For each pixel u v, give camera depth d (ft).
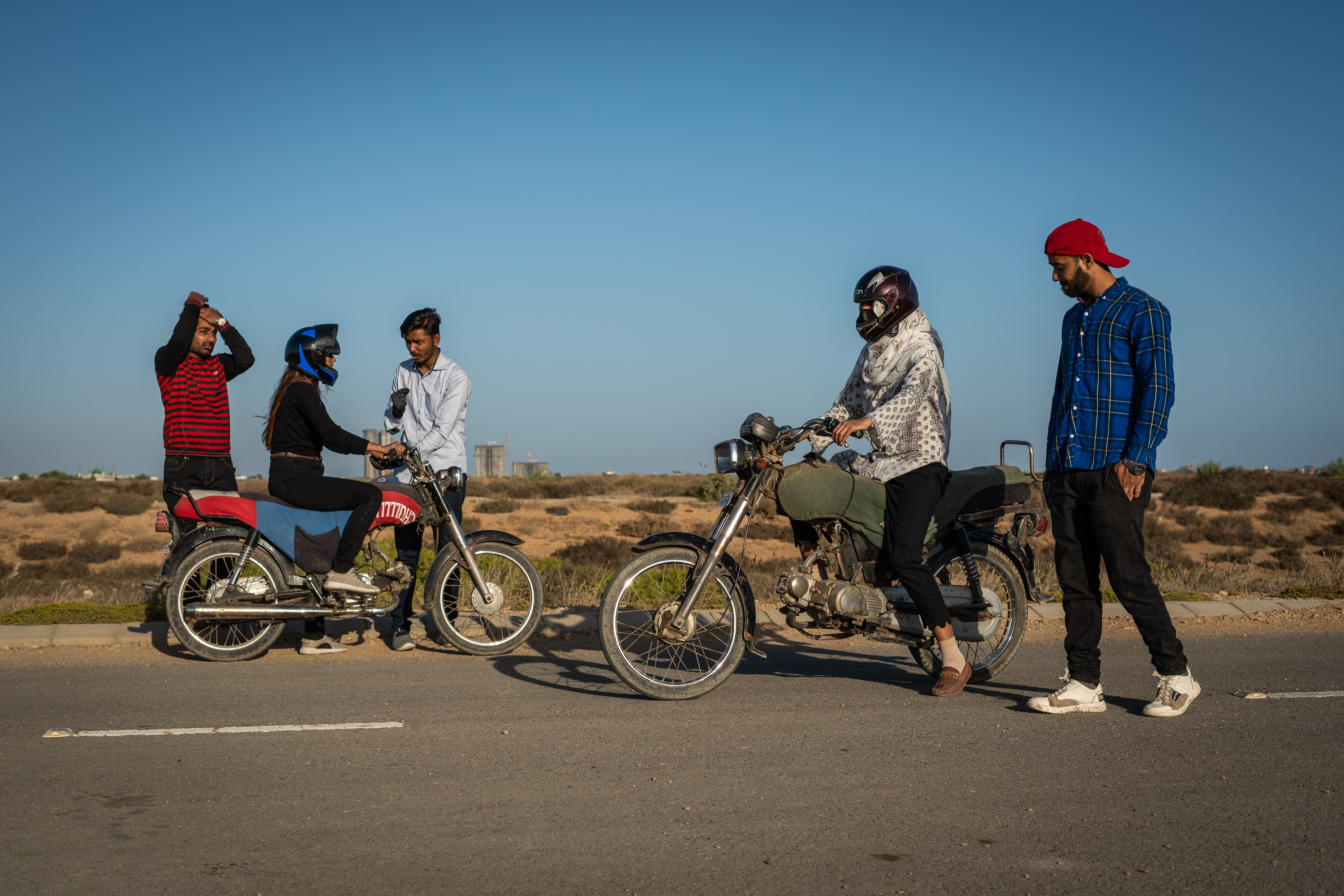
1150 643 16.83
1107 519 16.70
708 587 20.04
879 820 11.71
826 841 11.05
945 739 15.25
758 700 17.92
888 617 18.60
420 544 23.24
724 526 18.08
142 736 15.17
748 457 17.89
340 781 13.05
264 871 10.16
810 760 14.12
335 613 21.62
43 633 22.85
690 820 11.68
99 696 17.87
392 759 14.07
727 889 9.81
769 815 11.84
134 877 9.97
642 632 19.39
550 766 13.78
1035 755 14.42
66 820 11.57
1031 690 18.93
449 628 22.21
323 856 10.55
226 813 11.84
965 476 19.48
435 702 17.58
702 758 14.20
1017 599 19.98
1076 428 16.89
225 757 14.14
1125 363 16.72
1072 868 10.38
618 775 13.38
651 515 104.47
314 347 21.81
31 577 60.95
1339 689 18.93
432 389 23.70
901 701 17.93
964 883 9.98
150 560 73.10
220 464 22.72
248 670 20.39
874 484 18.21
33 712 16.66
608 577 32.81
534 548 74.74
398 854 10.61
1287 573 56.90
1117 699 18.07
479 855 10.61
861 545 18.54
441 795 12.53
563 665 21.03
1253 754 14.51
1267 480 121.49
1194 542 81.41
